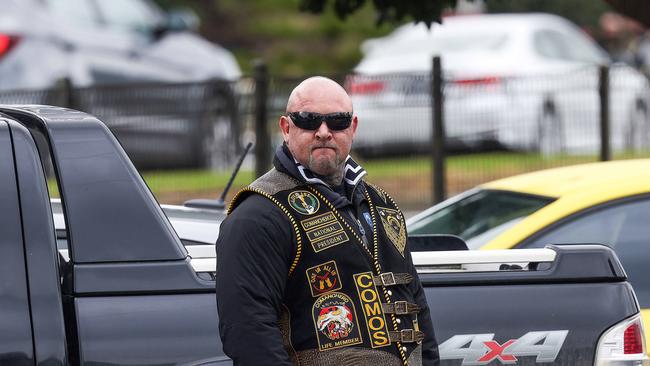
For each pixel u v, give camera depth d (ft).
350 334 36.99
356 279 37.32
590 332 42.04
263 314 35.88
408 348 37.88
